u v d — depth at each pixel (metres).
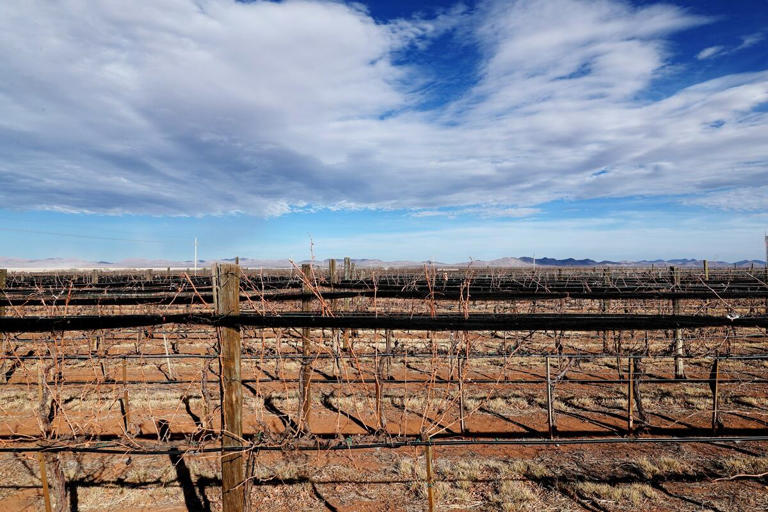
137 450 4.05
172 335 15.98
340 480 6.18
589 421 8.56
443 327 3.94
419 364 12.79
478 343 14.80
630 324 3.88
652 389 10.46
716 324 3.80
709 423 8.30
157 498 5.72
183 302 6.42
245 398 9.74
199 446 4.09
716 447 7.20
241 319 3.80
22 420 8.16
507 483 6.01
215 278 3.76
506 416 8.85
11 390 9.88
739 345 14.48
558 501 5.62
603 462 6.72
